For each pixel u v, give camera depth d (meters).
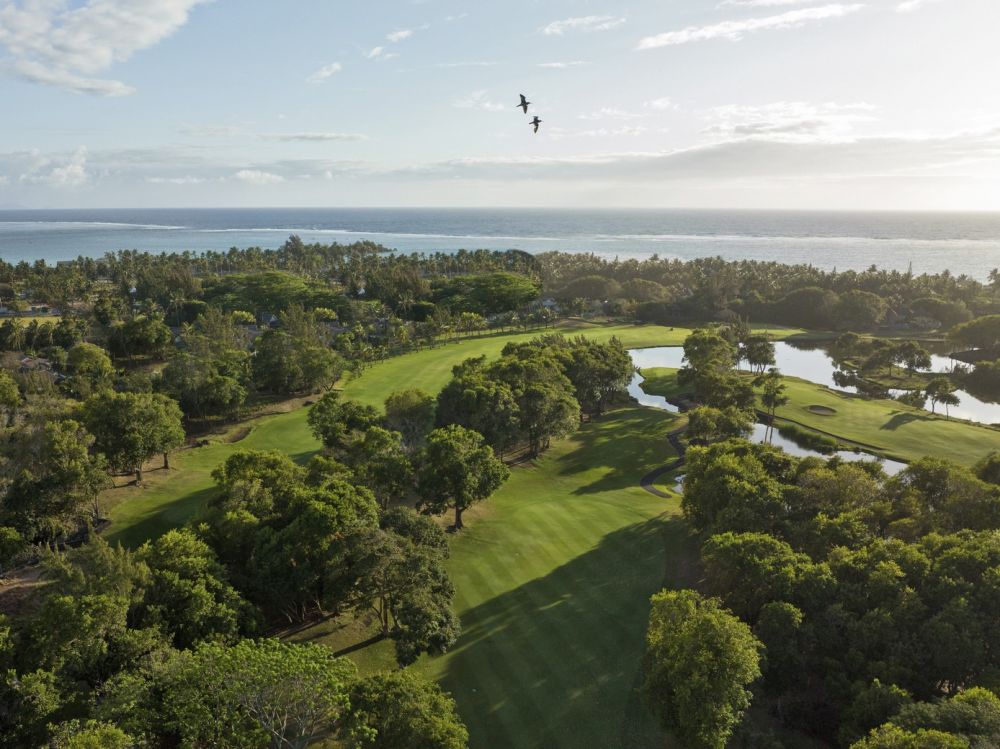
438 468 55.78
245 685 25.55
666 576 50.81
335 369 106.31
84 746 23.16
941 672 34.31
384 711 26.69
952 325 192.50
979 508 48.81
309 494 44.38
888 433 95.06
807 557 42.34
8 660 30.55
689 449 66.12
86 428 61.88
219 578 38.88
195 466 72.00
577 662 40.00
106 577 34.34
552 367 93.94
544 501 67.19
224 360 102.19
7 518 47.09
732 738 32.94
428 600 36.81
